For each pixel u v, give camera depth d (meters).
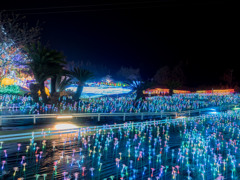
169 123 19.06
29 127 13.45
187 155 10.47
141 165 8.69
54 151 9.62
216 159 9.95
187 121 20.89
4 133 11.41
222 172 8.53
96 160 8.90
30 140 9.97
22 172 7.19
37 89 20.67
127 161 9.07
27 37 29.58
